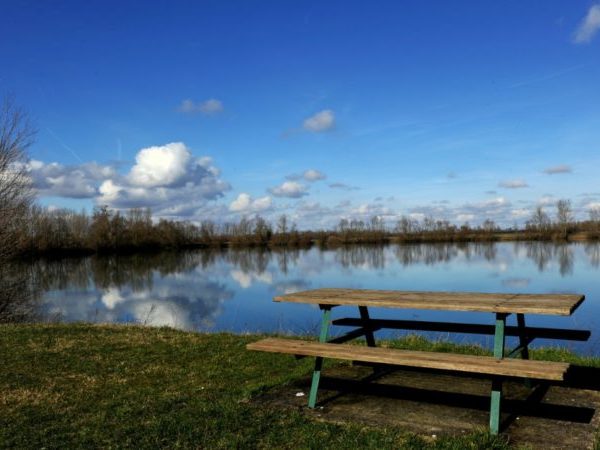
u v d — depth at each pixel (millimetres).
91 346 8625
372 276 32938
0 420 5348
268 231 91812
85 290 28891
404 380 5980
